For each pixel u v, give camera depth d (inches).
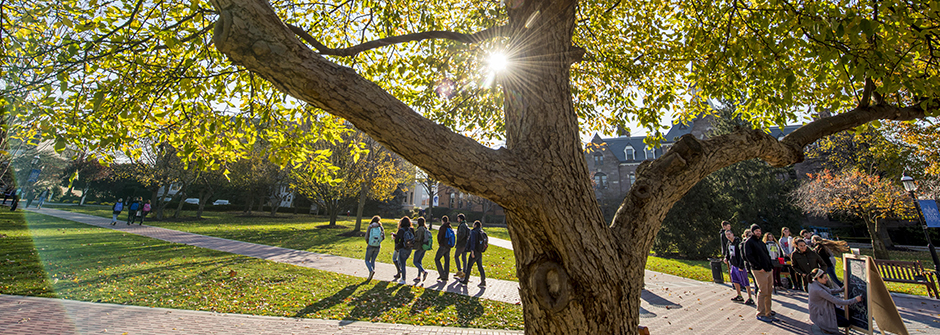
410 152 67.1
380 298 287.6
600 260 76.2
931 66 164.9
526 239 78.6
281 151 181.2
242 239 643.5
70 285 277.3
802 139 119.3
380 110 64.8
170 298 257.8
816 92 201.6
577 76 251.8
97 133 148.9
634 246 83.1
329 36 208.5
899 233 1043.9
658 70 231.1
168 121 169.2
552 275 74.5
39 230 618.8
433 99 242.1
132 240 551.2
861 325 217.0
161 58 168.4
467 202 1963.6
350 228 1018.1
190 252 461.7
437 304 279.9
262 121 174.4
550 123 84.2
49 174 1171.9
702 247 648.4
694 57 201.3
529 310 79.4
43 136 137.3
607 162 1761.8
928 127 503.5
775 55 148.9
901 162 582.6
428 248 367.2
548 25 94.1
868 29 113.9
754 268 269.6
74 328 191.3
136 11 127.6
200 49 162.2
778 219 797.9
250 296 272.8
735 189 745.0
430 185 1183.6
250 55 62.1
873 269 217.6
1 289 252.7
